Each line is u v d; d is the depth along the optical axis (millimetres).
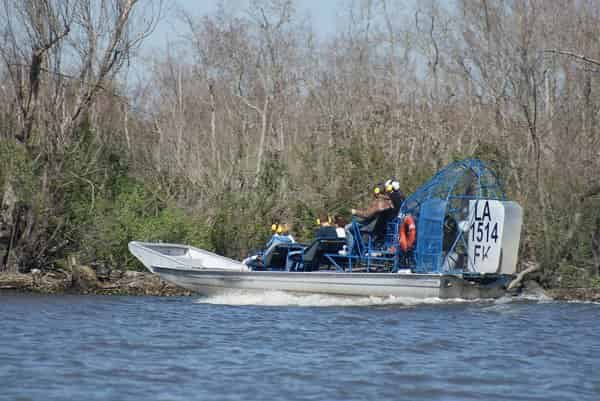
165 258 85562
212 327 62000
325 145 112375
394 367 48156
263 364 48531
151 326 62469
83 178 97375
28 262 96750
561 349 54625
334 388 43375
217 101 168875
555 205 97438
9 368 46906
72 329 60844
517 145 109250
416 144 112938
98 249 97312
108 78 102500
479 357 51438
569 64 108062
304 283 75625
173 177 116438
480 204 76875
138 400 40875
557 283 94688
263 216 105750
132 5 99438
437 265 75625
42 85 96875
